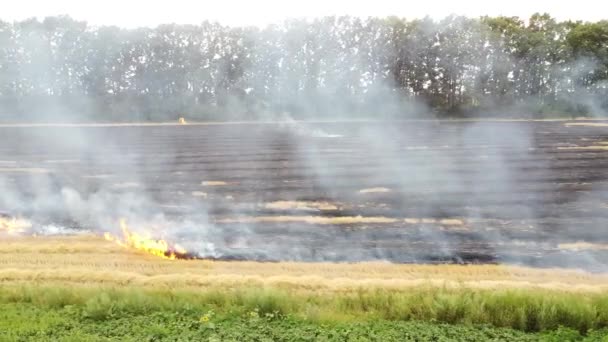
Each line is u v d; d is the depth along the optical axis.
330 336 9.13
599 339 9.07
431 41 69.31
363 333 9.24
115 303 10.47
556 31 69.69
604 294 11.05
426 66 70.06
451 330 9.38
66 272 13.75
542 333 9.37
